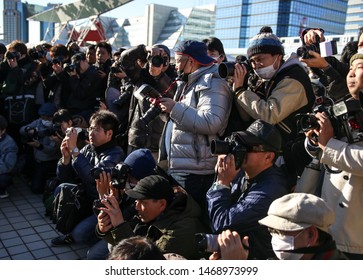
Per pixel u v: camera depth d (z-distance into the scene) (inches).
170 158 112.7
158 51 144.2
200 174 108.1
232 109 109.7
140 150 121.4
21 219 171.3
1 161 190.2
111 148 140.3
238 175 90.2
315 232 58.0
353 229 75.0
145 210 98.7
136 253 59.7
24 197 198.5
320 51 99.3
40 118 200.8
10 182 195.6
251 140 78.7
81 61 194.7
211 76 108.0
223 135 109.7
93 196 136.9
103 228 93.7
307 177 88.5
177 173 111.0
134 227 109.0
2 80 235.9
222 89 106.8
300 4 2861.7
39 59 236.5
